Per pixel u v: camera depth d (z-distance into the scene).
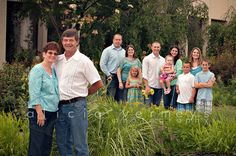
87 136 7.49
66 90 6.78
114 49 11.05
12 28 16.27
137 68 10.83
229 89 17.44
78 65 6.78
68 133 7.04
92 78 6.82
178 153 8.55
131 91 10.77
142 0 16.00
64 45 6.79
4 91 10.09
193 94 10.82
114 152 7.46
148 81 10.91
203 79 10.87
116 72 11.02
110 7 14.87
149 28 18.39
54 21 14.66
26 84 10.33
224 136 8.70
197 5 21.91
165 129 8.60
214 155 8.59
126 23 17.95
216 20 24.83
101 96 8.64
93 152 7.64
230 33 21.78
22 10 15.59
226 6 25.22
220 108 10.15
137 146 7.85
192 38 21.66
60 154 6.98
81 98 6.82
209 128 8.87
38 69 6.64
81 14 14.63
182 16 19.92
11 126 7.64
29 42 16.58
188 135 8.72
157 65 10.93
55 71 6.88
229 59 19.28
